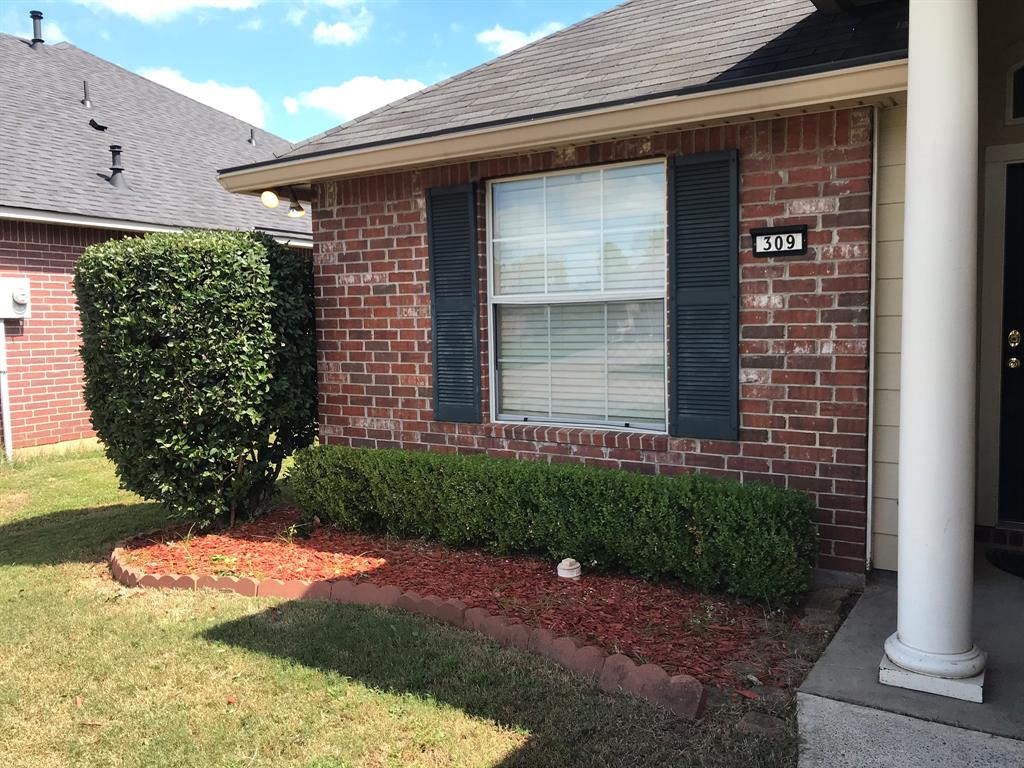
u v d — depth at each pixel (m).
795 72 4.17
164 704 3.59
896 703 3.21
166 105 15.75
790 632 4.00
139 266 5.56
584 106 4.83
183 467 5.84
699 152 4.90
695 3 6.62
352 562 5.32
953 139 3.15
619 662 3.57
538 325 5.84
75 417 10.73
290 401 6.36
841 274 4.52
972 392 3.25
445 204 5.96
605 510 4.74
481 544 5.50
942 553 3.24
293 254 6.46
